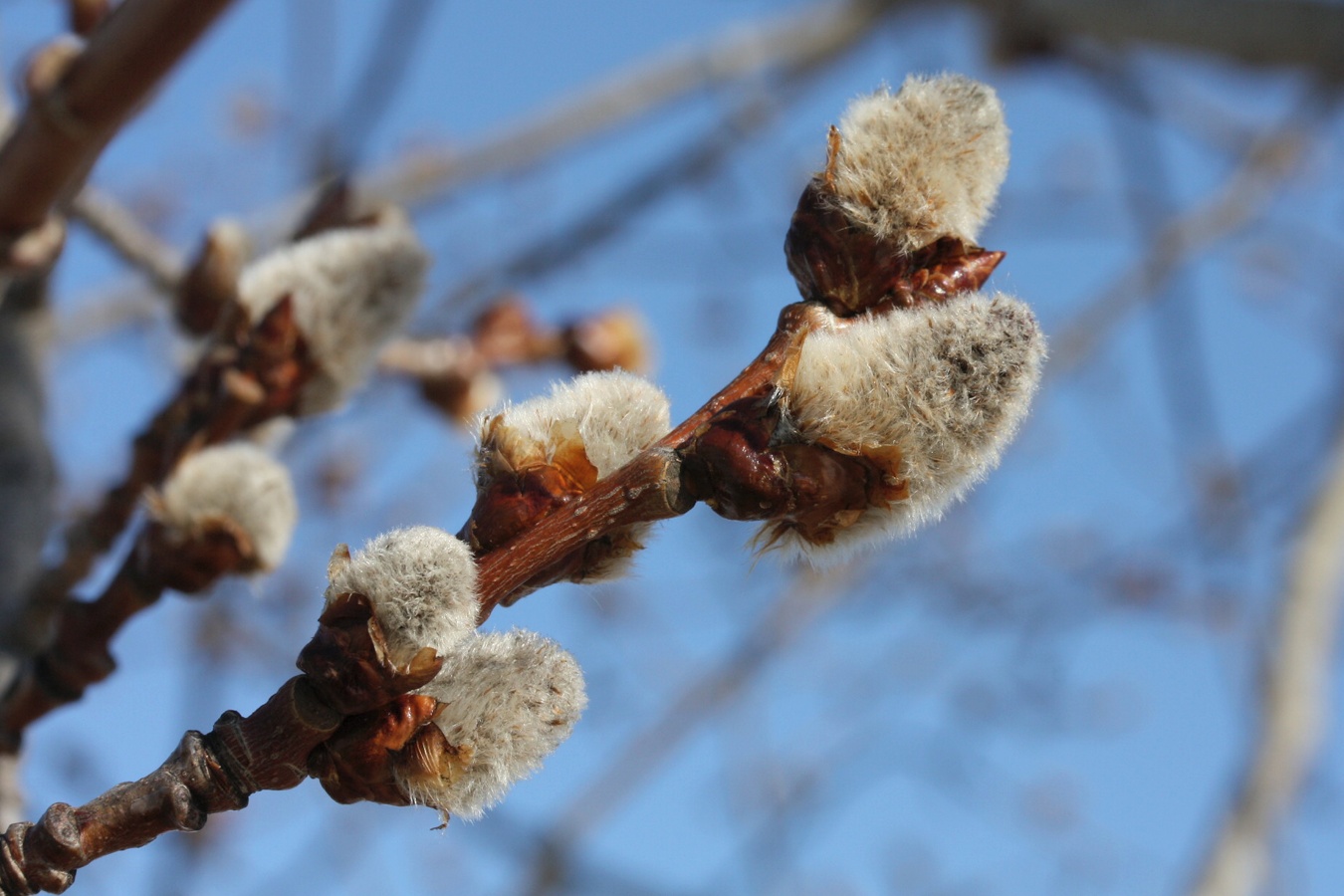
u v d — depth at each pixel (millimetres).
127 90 299
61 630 324
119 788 276
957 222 283
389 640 271
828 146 284
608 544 282
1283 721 693
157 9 294
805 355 276
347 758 275
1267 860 663
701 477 278
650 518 277
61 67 300
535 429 280
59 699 325
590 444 280
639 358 504
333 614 272
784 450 276
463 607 271
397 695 273
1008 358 273
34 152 303
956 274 283
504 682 276
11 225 309
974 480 277
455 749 275
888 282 282
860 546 279
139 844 276
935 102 283
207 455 322
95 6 321
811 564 280
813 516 277
